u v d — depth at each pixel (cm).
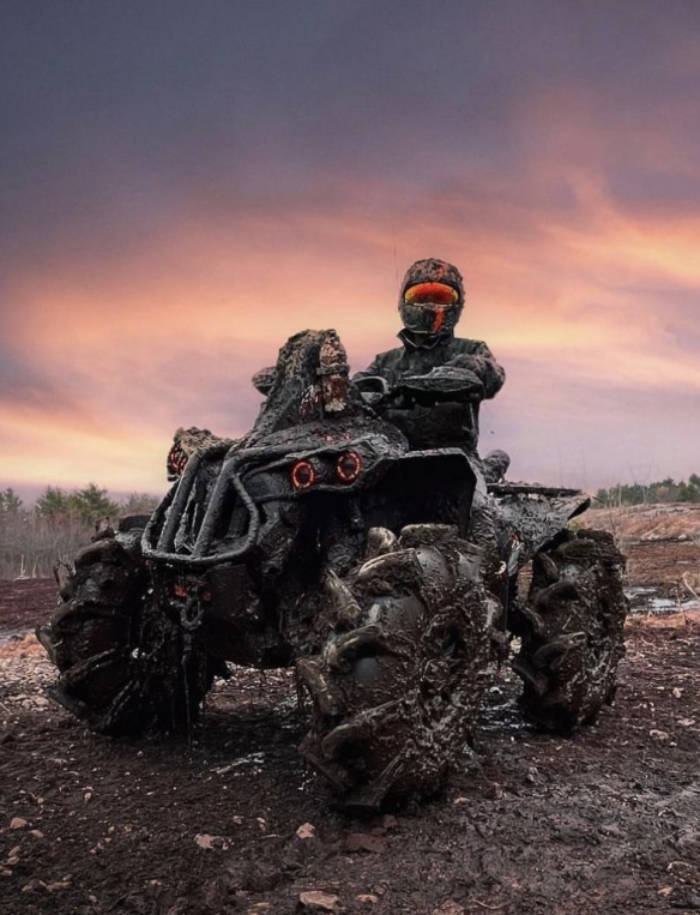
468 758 413
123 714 468
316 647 357
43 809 375
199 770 425
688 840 324
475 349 537
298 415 423
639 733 477
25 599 1269
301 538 406
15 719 536
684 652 710
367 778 332
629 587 1060
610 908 271
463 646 357
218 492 401
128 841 338
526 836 326
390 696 325
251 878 297
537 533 471
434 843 321
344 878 297
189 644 421
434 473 409
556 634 463
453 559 357
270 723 514
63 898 294
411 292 541
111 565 459
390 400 438
